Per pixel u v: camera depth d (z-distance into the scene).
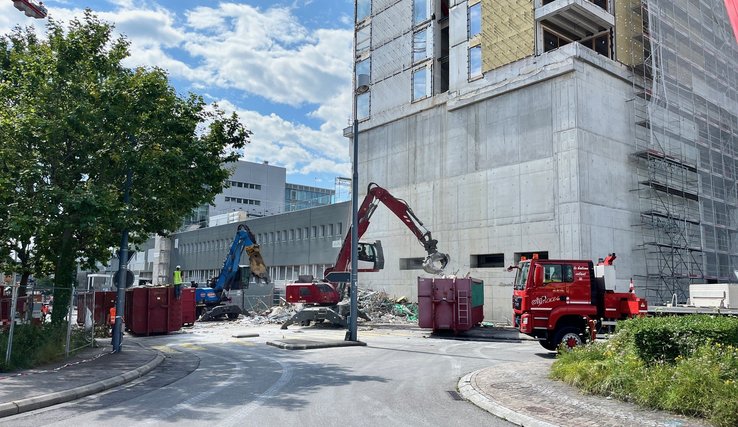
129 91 15.30
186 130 16.36
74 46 15.34
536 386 9.99
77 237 18.02
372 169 42.72
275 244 54.66
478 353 16.97
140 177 16.19
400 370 13.30
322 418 8.15
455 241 34.78
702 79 36.22
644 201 31.33
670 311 20.34
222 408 8.87
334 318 27.75
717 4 38.97
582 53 29.28
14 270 19.52
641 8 33.06
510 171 31.81
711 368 7.85
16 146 14.80
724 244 35.72
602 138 29.81
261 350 18.05
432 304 24.34
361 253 28.69
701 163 35.09
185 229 78.94
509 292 30.97
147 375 12.62
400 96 41.12
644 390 8.20
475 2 35.38
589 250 27.95
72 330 17.38
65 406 9.13
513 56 32.41
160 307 25.19
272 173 93.62
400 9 42.38
